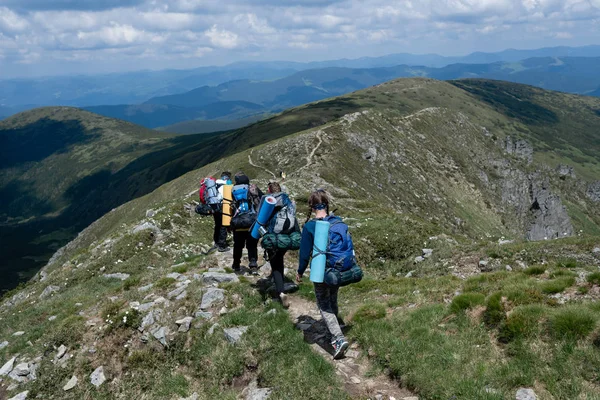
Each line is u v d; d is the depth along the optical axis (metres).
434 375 6.60
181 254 22.64
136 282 13.18
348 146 109.50
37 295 22.95
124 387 8.91
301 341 8.19
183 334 9.38
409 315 8.58
